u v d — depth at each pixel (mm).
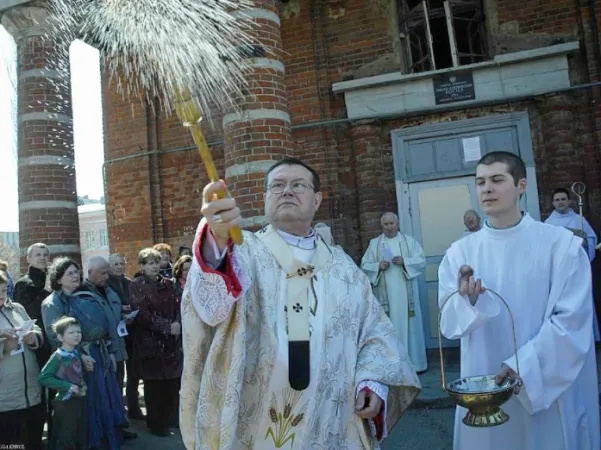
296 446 1946
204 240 1885
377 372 2139
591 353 2660
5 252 8031
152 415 5418
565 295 2506
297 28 8750
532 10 8047
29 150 7363
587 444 2561
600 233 7488
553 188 7684
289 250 2184
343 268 2289
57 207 7426
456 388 2275
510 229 2652
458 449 2711
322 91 8609
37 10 6930
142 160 9500
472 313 2463
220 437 1864
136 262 9391
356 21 8617
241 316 1913
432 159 8266
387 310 6938
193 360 1978
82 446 4277
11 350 4293
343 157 8516
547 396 2389
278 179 2262
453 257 2809
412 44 8703
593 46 7742
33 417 4504
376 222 8172
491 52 8211
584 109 7777
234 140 6129
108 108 9805
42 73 7359
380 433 2150
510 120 7996
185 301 1979
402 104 8234
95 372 4555
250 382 2006
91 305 4738
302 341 2027
